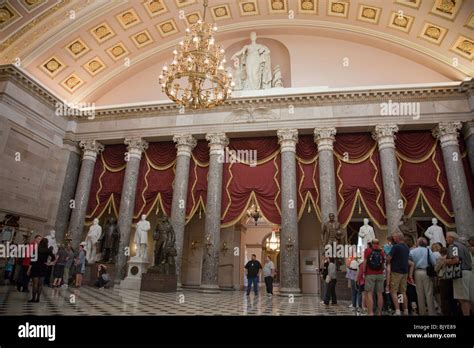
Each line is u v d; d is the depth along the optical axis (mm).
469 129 11750
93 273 12219
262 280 21750
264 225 21359
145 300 7996
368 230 10641
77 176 14789
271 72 14680
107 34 14094
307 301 9586
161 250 11445
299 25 14602
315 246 14344
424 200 12070
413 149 12492
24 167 12602
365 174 12500
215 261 11984
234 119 13414
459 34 12023
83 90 15234
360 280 6406
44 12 12188
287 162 12539
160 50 15445
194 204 13289
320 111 12875
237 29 15078
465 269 5203
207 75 8094
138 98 15445
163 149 14484
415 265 6219
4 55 12328
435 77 13391
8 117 12031
